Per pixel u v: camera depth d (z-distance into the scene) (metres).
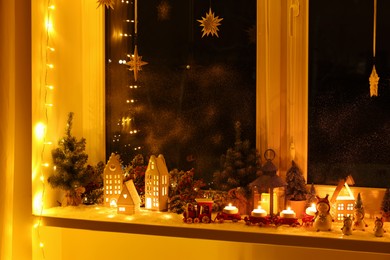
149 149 2.42
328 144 2.16
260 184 1.99
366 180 2.11
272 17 2.19
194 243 2.26
